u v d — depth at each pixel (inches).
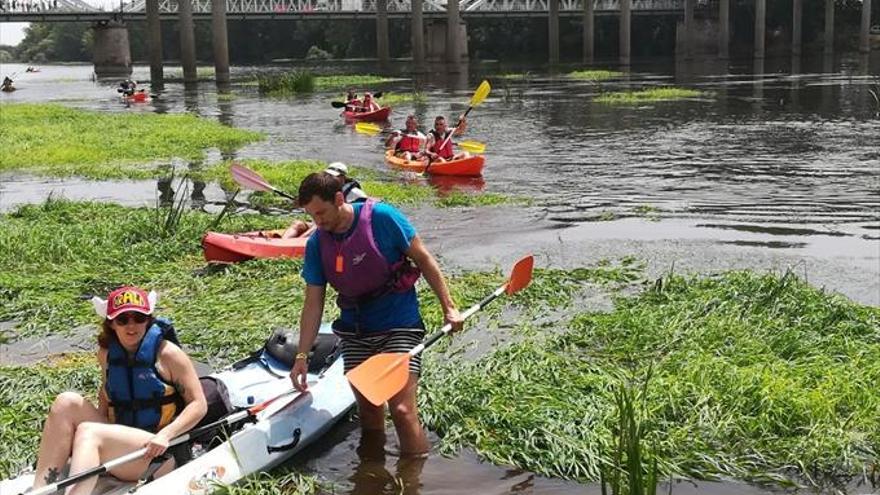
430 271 194.2
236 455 190.1
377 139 886.4
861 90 1433.3
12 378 250.8
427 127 1015.6
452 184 596.7
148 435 174.4
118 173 658.8
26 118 1113.4
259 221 457.4
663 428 207.0
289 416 204.7
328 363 232.4
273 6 2829.7
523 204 518.0
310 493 188.7
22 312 319.3
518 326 289.3
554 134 900.0
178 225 431.8
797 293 300.8
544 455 199.2
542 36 3385.8
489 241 424.5
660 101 1285.7
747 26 3189.0
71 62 5482.3
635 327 273.0
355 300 193.8
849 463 191.0
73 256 386.0
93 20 2812.5
